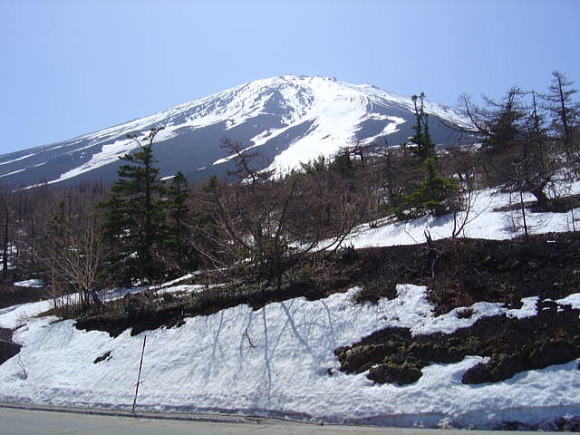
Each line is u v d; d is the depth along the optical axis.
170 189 31.14
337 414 11.19
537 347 10.75
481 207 25.95
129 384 14.84
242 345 14.59
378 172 34.38
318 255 18.92
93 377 15.88
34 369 17.70
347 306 14.55
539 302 12.37
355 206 20.14
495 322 12.09
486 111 32.38
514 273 14.03
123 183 30.12
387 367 11.64
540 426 9.25
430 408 10.31
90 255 23.73
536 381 10.07
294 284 16.66
